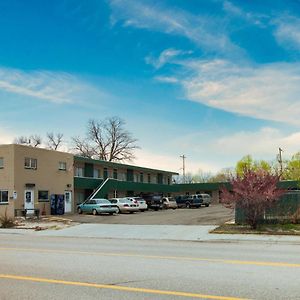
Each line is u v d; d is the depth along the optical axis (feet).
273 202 76.38
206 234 69.41
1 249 51.26
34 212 122.42
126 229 81.51
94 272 33.73
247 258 41.01
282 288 27.07
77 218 115.03
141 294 25.98
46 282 29.89
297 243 57.31
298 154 275.59
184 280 29.94
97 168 178.29
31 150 128.67
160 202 172.96
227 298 24.66
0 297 25.71
